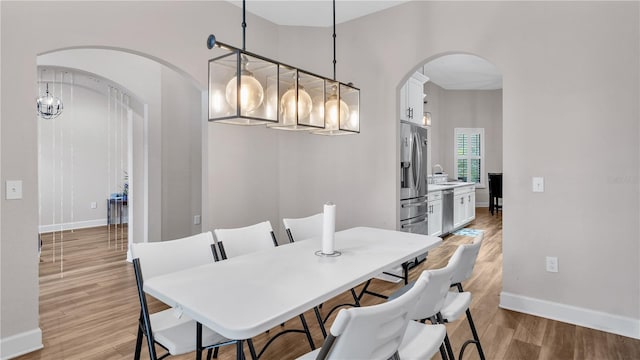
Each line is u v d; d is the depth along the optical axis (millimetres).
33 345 2166
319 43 3742
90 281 3484
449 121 8266
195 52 2990
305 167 3781
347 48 3631
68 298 3035
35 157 2195
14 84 2096
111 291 3207
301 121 1808
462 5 2934
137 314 2705
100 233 5871
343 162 3652
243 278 1495
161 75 4145
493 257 4223
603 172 2373
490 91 8133
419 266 3947
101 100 6391
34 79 2170
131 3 2580
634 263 2289
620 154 2314
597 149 2389
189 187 4457
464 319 2570
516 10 2680
